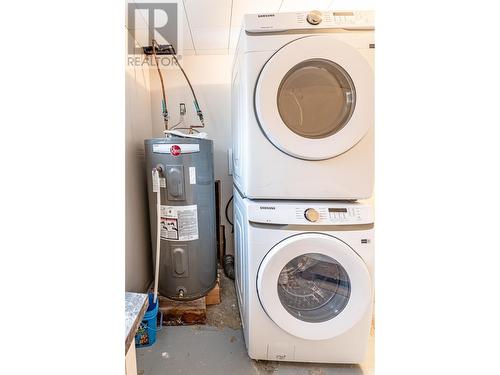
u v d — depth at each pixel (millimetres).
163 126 2074
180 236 1519
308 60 1067
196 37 1787
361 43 1074
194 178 1509
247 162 1157
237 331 1464
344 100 1164
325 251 1054
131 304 895
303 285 1230
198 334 1436
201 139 1542
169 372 1187
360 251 1068
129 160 1546
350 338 1145
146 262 1771
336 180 1158
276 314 1092
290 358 1175
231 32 1725
